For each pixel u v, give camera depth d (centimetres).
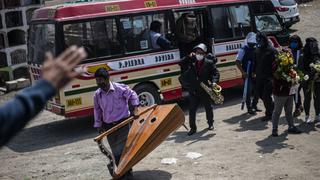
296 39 956
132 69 1041
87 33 984
